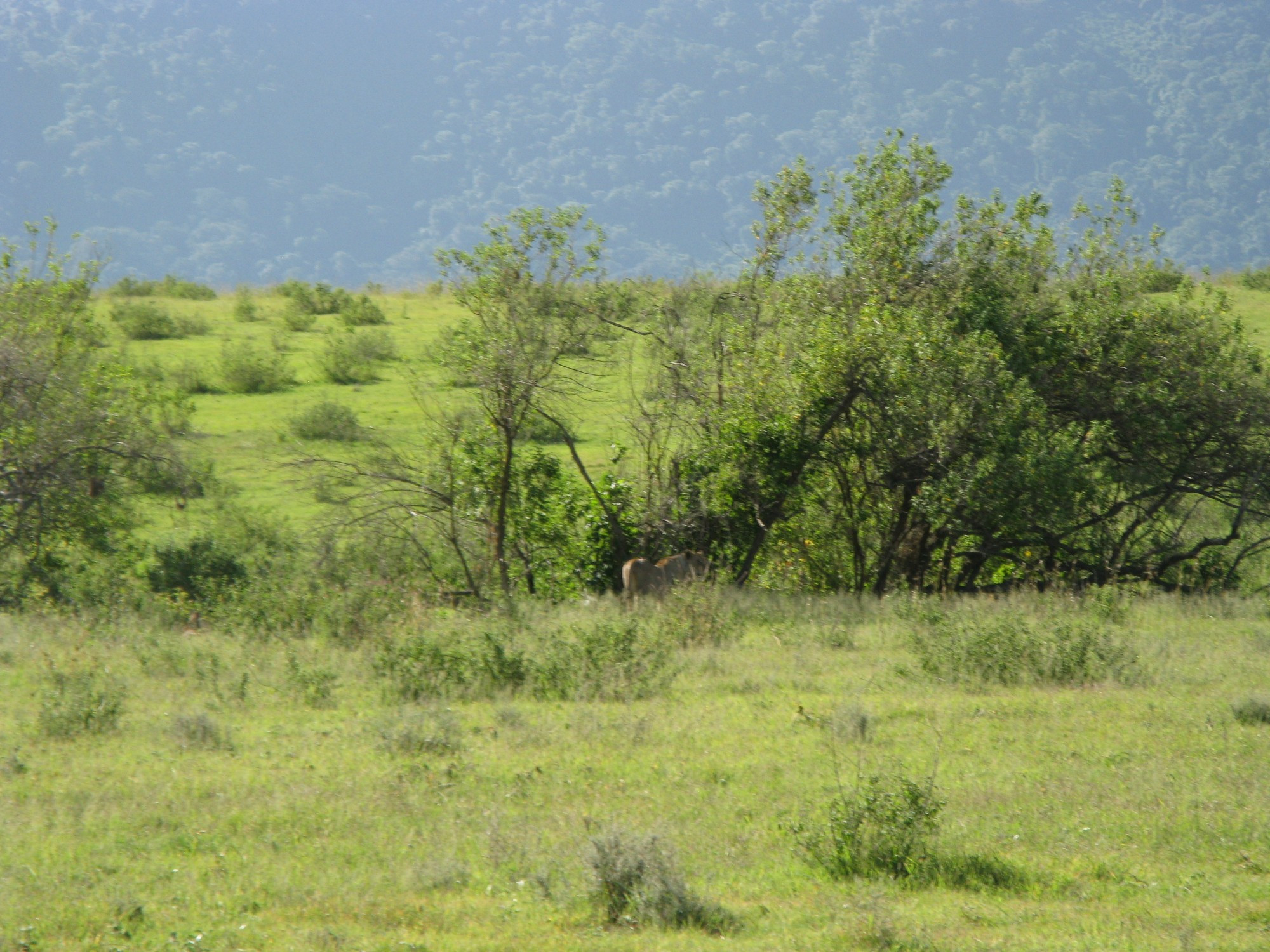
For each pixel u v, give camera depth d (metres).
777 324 81.25
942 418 74.56
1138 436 82.69
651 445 81.31
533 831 30.47
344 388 135.00
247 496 99.31
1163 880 28.02
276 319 183.25
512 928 24.91
